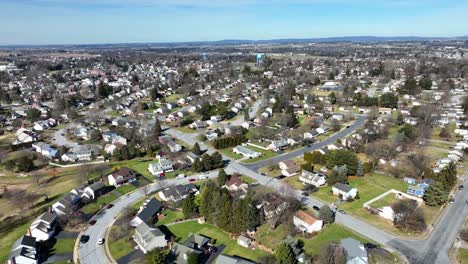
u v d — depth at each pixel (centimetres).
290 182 9200
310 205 7881
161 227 7025
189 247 5941
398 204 7344
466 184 8806
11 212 7888
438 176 8638
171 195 8206
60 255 6206
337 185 8450
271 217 7038
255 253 6097
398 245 6278
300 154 11362
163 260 5556
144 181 9406
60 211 7506
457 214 7338
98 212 7769
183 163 10506
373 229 6831
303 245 6309
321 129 13525
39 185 9294
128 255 6156
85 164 10594
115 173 9319
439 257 5903
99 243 6494
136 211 7694
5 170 10400
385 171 9612
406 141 11531
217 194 7194
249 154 11131
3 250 6388
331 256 5625
